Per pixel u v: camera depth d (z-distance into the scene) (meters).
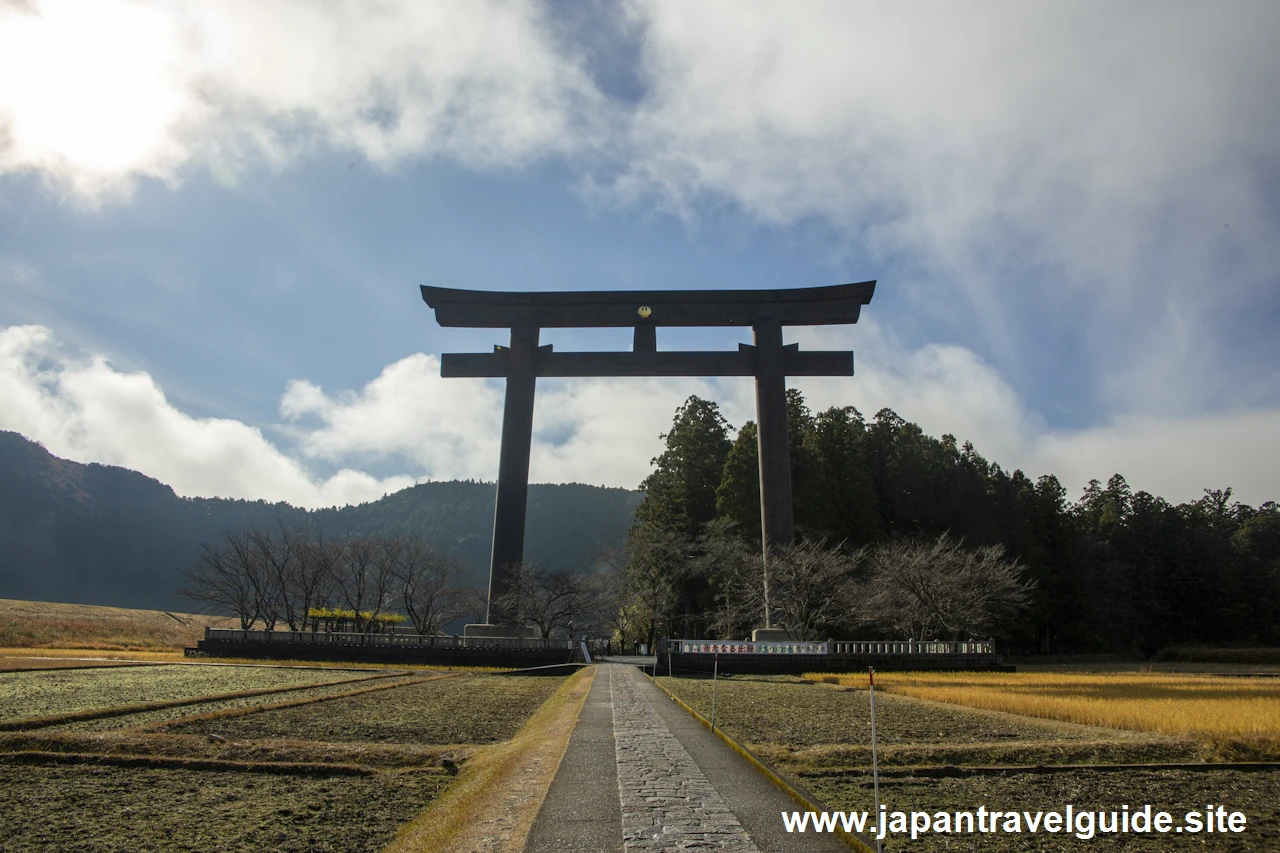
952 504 81.19
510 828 9.48
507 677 38.00
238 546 73.94
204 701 23.80
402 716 21.11
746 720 20.28
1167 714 20.86
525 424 60.59
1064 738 17.47
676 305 62.38
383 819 11.09
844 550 69.38
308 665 44.47
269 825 10.77
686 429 81.25
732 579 63.22
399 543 76.25
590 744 15.47
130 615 96.38
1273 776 13.96
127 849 9.77
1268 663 71.00
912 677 41.28
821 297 61.50
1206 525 101.75
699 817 9.90
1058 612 80.06
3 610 77.38
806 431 78.00
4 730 17.52
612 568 78.62
